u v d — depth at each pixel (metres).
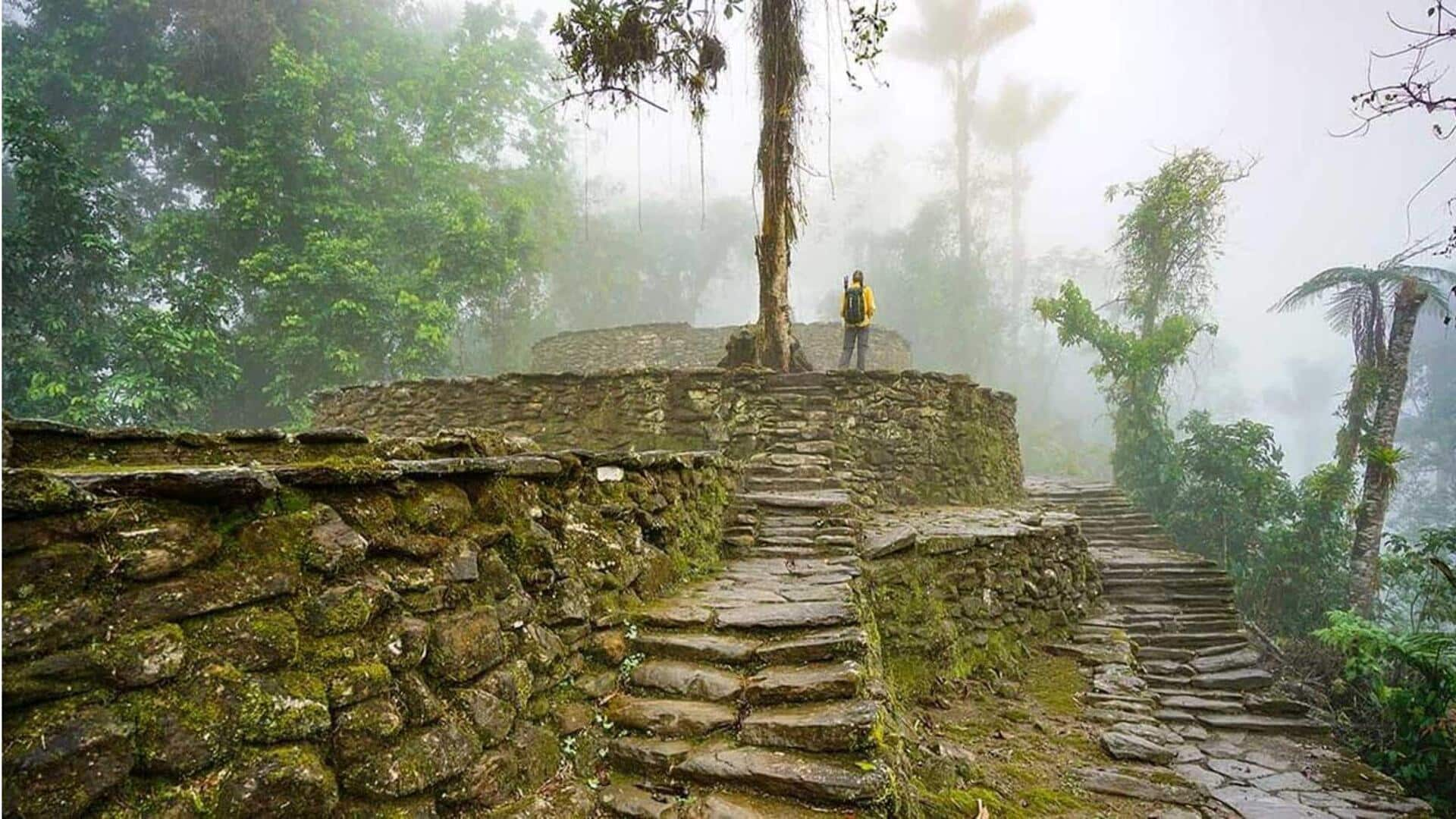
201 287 11.57
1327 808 4.48
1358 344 12.15
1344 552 11.48
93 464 1.92
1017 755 4.48
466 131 18.19
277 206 14.59
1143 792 4.13
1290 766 5.16
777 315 8.63
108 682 1.56
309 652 1.94
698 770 2.64
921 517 7.16
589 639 3.21
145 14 14.08
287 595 1.94
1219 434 13.04
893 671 4.82
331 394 9.95
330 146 16.30
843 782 2.48
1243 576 11.70
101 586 1.60
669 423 8.00
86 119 13.84
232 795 1.67
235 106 14.75
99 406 9.05
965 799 3.32
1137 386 14.52
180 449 2.13
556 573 3.04
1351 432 11.91
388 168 17.28
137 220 15.31
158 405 9.77
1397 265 11.62
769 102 8.20
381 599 2.15
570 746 2.72
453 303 16.45
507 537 2.84
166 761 1.59
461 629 2.41
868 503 7.32
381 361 14.99
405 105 17.59
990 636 6.06
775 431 7.70
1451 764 6.06
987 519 7.30
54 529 1.55
